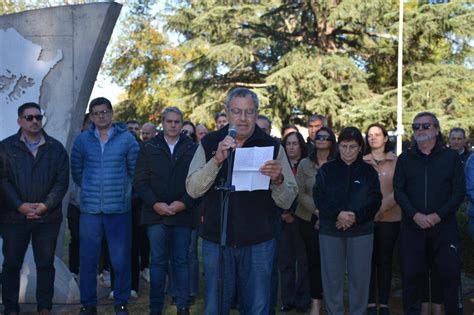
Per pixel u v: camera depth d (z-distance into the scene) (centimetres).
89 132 564
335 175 511
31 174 534
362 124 2475
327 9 2553
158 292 555
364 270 504
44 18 655
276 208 394
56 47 655
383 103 2566
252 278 380
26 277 607
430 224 498
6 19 652
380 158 570
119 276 558
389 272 558
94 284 559
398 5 2692
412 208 506
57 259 637
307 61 2473
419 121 509
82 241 555
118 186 556
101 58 677
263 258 379
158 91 3105
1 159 531
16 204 526
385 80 2881
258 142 380
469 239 720
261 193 381
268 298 385
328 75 2573
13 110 649
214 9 2628
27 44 653
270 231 382
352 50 2769
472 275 728
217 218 380
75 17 658
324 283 512
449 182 507
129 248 567
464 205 797
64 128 652
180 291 554
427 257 524
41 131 549
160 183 552
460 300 559
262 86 2703
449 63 2823
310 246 556
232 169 365
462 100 2625
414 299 520
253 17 2634
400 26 2516
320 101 2434
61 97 654
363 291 506
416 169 512
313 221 553
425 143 511
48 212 539
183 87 2870
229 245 376
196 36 2827
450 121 2459
